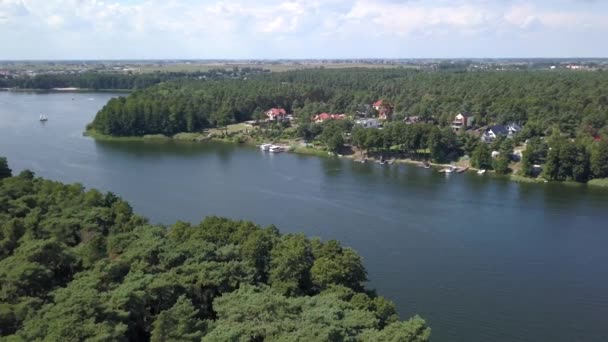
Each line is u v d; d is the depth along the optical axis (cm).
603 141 14450
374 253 8806
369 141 17012
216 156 17075
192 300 5219
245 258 6138
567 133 17700
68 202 7750
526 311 7050
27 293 4856
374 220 10544
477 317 6875
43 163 14850
